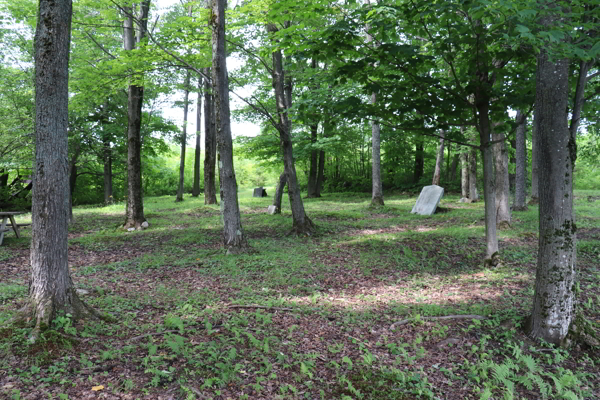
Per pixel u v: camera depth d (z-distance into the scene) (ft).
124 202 77.00
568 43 10.70
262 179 141.49
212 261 24.73
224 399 9.55
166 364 10.85
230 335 13.09
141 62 31.53
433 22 16.46
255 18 28.94
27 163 47.39
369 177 100.22
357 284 20.27
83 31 32.99
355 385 10.49
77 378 10.01
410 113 20.12
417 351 12.25
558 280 12.62
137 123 39.55
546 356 12.00
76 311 13.26
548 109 12.28
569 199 12.54
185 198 84.33
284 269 22.68
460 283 20.18
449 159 98.84
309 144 67.05
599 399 10.02
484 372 10.82
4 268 22.79
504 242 28.99
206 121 64.80
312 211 50.47
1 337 11.51
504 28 15.07
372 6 16.63
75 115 54.08
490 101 20.93
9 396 9.02
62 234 13.16
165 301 16.80
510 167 52.37
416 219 43.57
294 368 11.26
